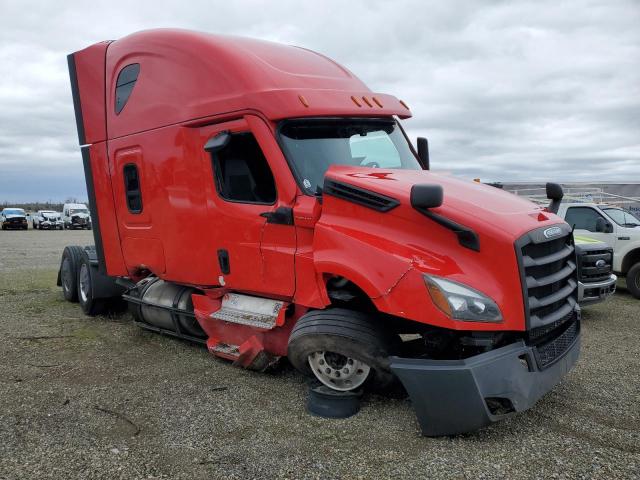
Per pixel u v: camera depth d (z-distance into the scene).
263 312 4.87
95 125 6.74
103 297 7.58
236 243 5.01
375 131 5.35
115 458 3.59
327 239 4.24
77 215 46.41
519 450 3.68
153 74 5.84
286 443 3.79
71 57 7.06
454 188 4.43
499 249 3.73
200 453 3.65
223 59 5.15
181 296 6.03
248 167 4.93
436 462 3.52
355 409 4.26
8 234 35.19
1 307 8.41
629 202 14.47
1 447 3.73
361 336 4.08
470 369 3.59
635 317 8.36
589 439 3.85
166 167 5.66
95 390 4.82
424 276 3.75
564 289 4.37
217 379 5.09
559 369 4.12
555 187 5.14
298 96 4.69
